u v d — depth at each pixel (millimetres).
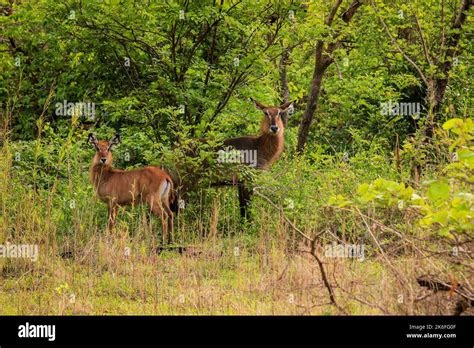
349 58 19344
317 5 17547
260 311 8711
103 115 15484
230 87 14750
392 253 9156
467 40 17969
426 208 7598
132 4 13859
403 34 20531
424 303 7949
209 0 14352
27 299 9523
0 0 16734
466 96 17031
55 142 14289
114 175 12859
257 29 14469
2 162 12109
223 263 11219
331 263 9109
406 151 12508
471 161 7414
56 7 14164
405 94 18953
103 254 10969
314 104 17531
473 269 7801
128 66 14914
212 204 13359
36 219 11438
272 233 11477
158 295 9742
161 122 14648
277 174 14070
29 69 16922
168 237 12906
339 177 12898
